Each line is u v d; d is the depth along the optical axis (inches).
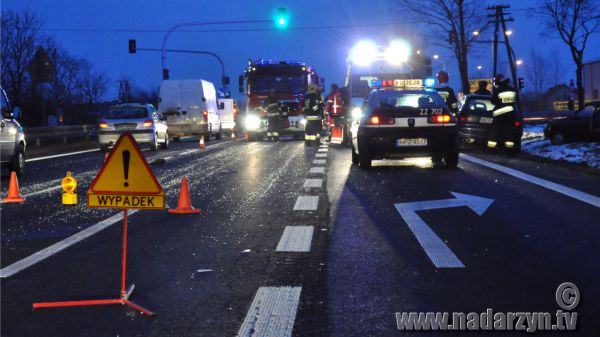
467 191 465.7
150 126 1042.7
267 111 1309.1
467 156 772.0
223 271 258.8
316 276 248.7
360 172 607.2
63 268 269.1
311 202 429.1
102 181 224.2
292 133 1314.0
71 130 1494.8
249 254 287.0
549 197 432.1
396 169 629.0
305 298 221.1
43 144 1352.1
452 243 301.3
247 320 200.1
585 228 329.7
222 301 219.9
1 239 331.0
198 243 312.3
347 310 207.9
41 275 258.4
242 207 417.7
